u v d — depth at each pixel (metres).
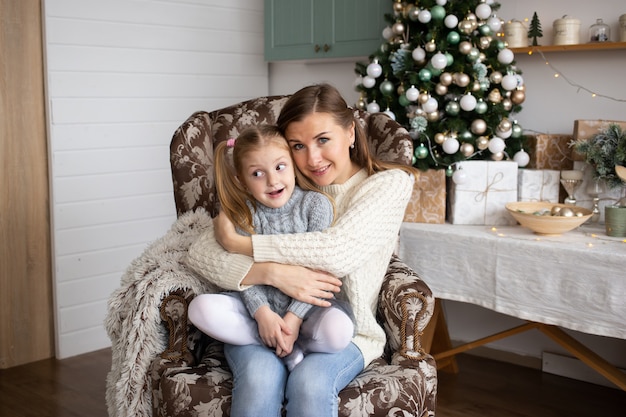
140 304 1.91
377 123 2.46
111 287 3.59
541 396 2.92
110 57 3.48
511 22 3.00
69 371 3.28
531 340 3.22
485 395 2.93
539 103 3.12
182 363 1.87
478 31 2.84
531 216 2.59
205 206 2.34
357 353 1.82
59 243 3.39
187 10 3.76
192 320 1.78
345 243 1.82
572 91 3.02
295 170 1.98
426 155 2.84
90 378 3.19
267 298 1.86
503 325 3.28
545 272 2.48
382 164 2.10
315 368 1.70
